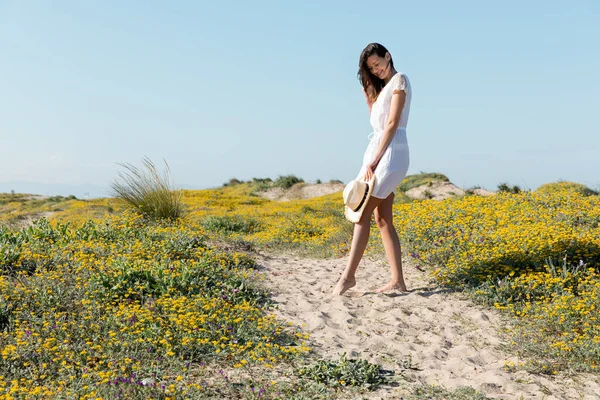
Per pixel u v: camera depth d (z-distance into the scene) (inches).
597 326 176.7
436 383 142.9
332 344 171.9
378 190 215.0
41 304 184.1
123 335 162.6
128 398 127.0
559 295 208.2
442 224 308.8
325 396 131.7
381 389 137.6
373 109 218.1
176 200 414.0
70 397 126.3
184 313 184.1
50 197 909.8
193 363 151.6
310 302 221.3
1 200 928.3
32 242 264.7
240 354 158.4
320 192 1011.3
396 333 185.3
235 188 1118.4
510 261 242.2
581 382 144.5
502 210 355.9
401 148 213.5
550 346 167.3
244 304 197.3
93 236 303.4
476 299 216.4
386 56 215.0
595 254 243.3
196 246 298.5
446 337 183.2
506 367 154.1
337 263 309.4
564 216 326.0
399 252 230.5
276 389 134.3
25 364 142.2
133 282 213.6
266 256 326.3
